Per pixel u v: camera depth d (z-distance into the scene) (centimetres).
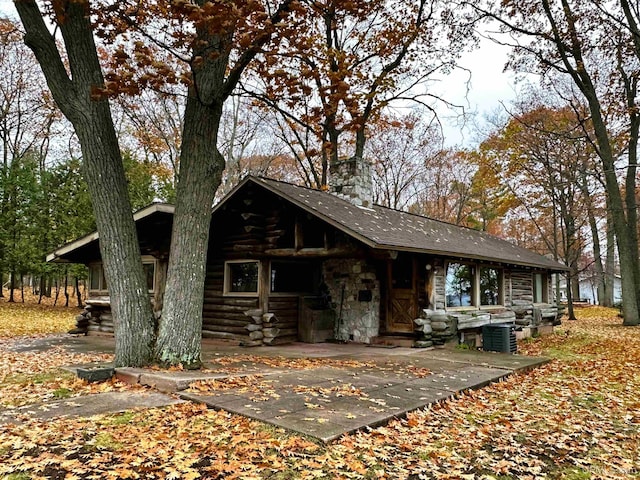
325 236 941
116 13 634
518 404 546
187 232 648
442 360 816
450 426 443
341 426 399
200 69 646
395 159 2659
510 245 1675
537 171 2044
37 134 2355
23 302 2162
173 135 2262
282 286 1077
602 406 550
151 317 651
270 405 464
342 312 1100
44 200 1925
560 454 385
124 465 318
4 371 688
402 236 948
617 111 1745
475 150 2672
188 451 347
